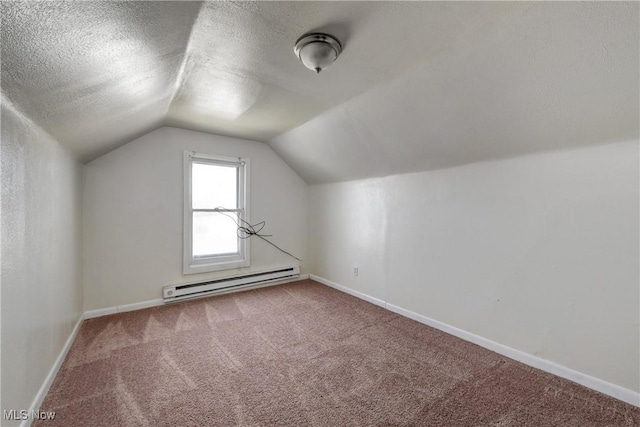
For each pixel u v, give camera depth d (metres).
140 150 3.00
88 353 2.09
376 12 1.26
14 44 0.83
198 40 1.44
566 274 1.83
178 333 2.44
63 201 2.03
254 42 1.48
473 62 1.57
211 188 3.53
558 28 1.25
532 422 1.47
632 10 1.10
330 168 3.52
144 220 3.03
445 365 1.99
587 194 1.73
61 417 1.46
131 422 1.44
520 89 1.60
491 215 2.21
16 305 1.28
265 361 2.02
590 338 1.74
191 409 1.54
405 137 2.41
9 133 1.21
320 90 2.11
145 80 1.61
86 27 0.91
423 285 2.72
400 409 1.56
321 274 4.07
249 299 3.33
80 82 1.27
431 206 2.65
